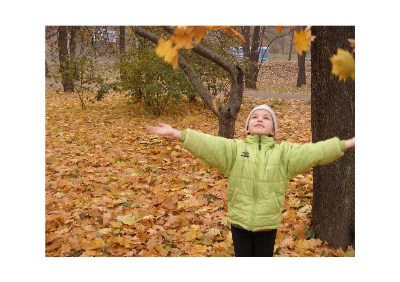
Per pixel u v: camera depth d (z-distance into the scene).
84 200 5.52
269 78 28.69
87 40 17.02
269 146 3.43
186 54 11.96
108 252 4.27
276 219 3.38
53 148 8.18
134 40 12.80
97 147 8.33
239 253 3.44
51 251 4.28
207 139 3.34
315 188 4.42
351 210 4.21
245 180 3.35
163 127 3.29
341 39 3.94
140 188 6.02
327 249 4.18
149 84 11.45
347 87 3.97
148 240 4.44
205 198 5.52
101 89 12.62
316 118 4.20
